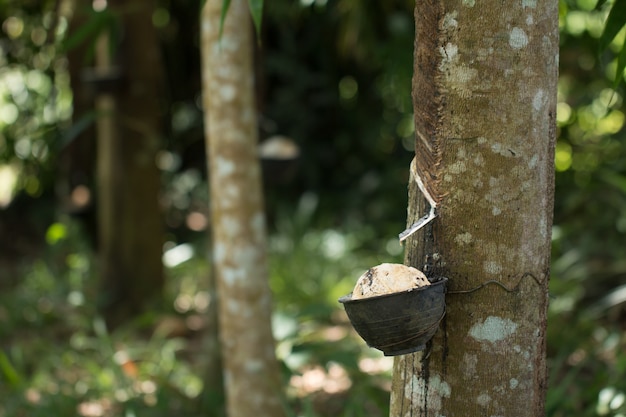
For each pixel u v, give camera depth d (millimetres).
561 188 5559
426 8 1555
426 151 1586
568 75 5520
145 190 5270
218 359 3586
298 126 8023
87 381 3957
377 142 7984
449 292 1566
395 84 5371
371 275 1478
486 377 1565
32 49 6758
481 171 1534
